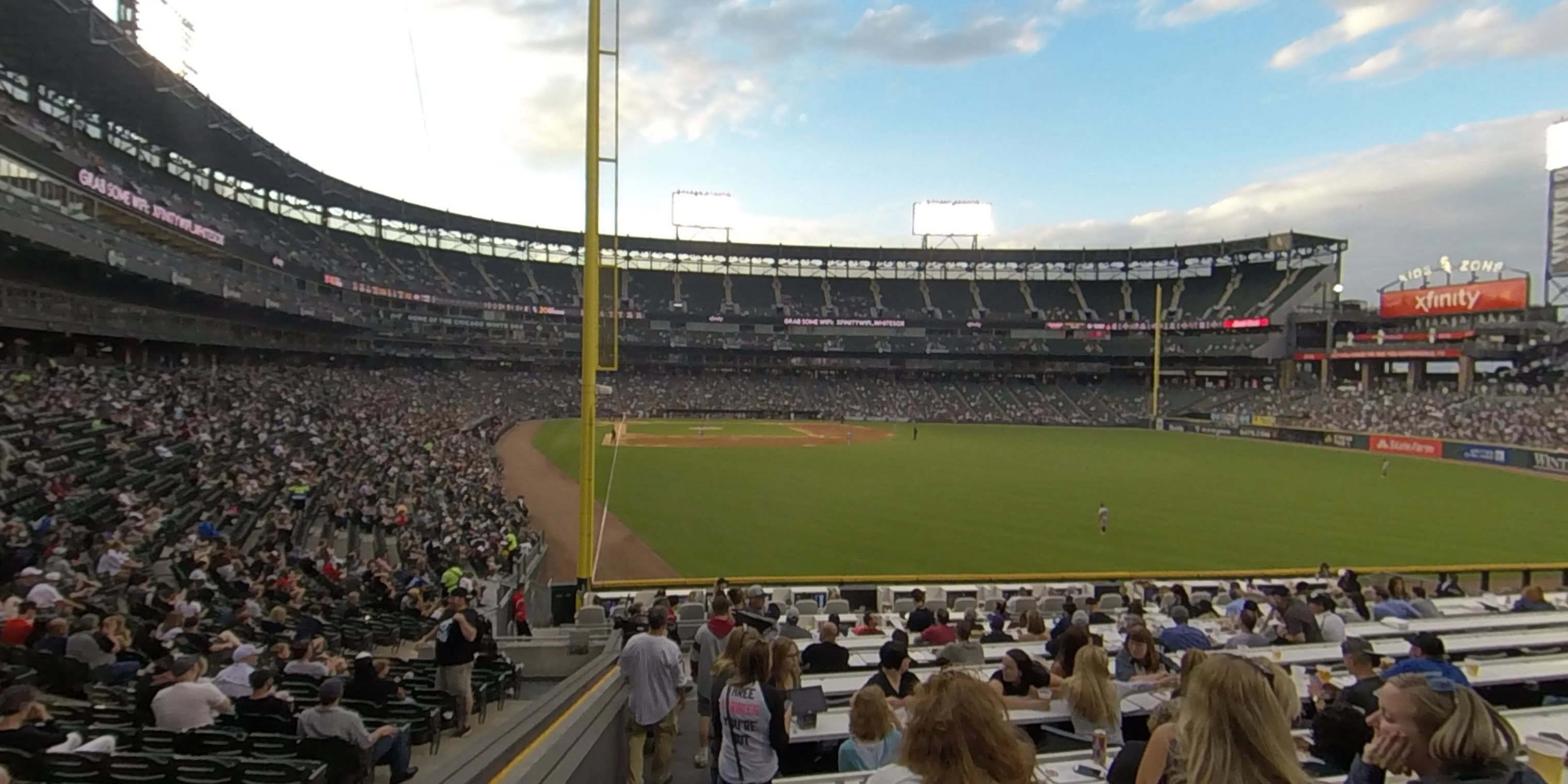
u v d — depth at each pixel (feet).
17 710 23.72
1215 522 104.78
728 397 295.48
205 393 122.52
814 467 155.43
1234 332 284.61
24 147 93.30
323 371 202.28
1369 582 63.77
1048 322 313.73
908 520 103.40
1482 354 225.76
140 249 115.65
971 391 313.73
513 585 61.82
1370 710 18.06
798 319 311.47
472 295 271.08
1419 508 117.80
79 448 78.95
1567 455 160.76
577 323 289.74
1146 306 317.42
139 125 147.64
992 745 9.65
